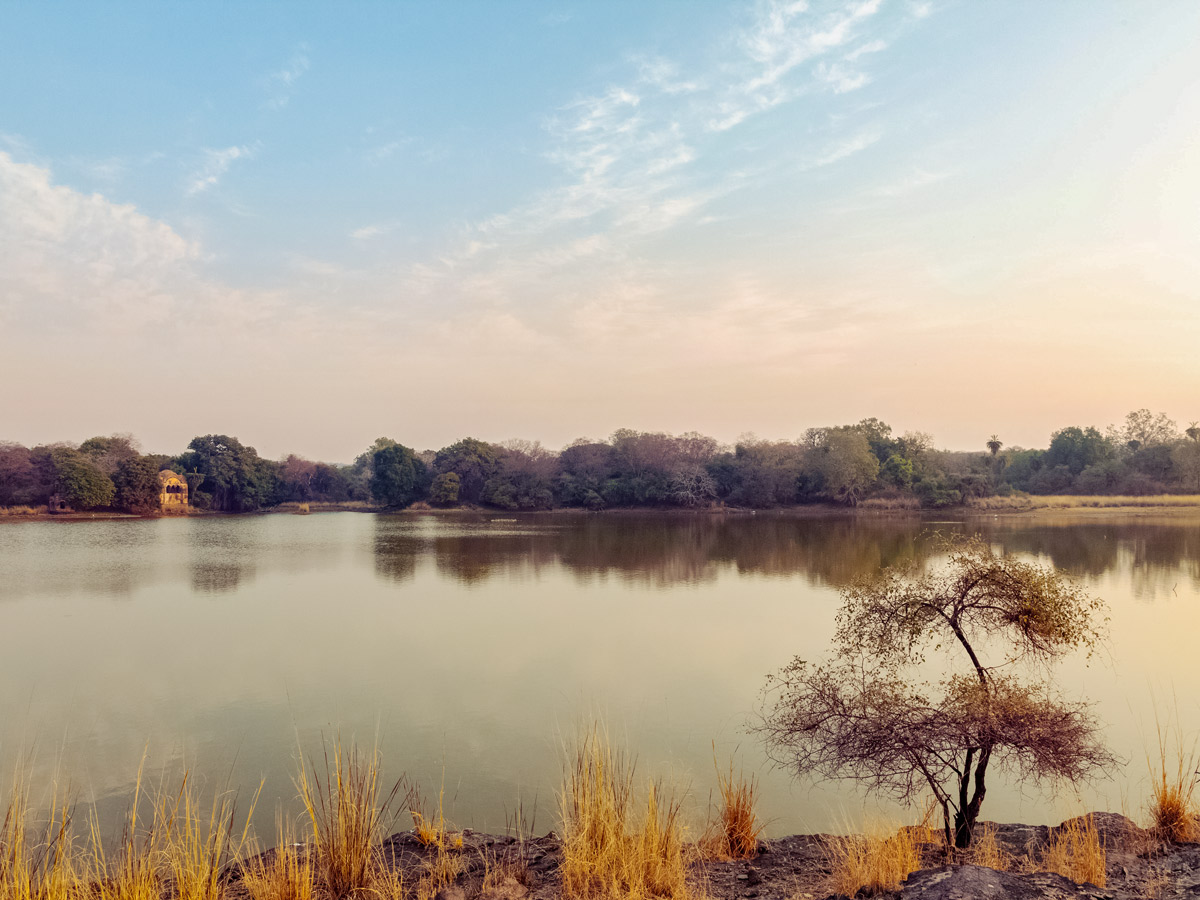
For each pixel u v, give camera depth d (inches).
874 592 361.7
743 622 1106.1
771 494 4416.8
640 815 329.1
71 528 3425.2
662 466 4667.8
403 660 880.3
